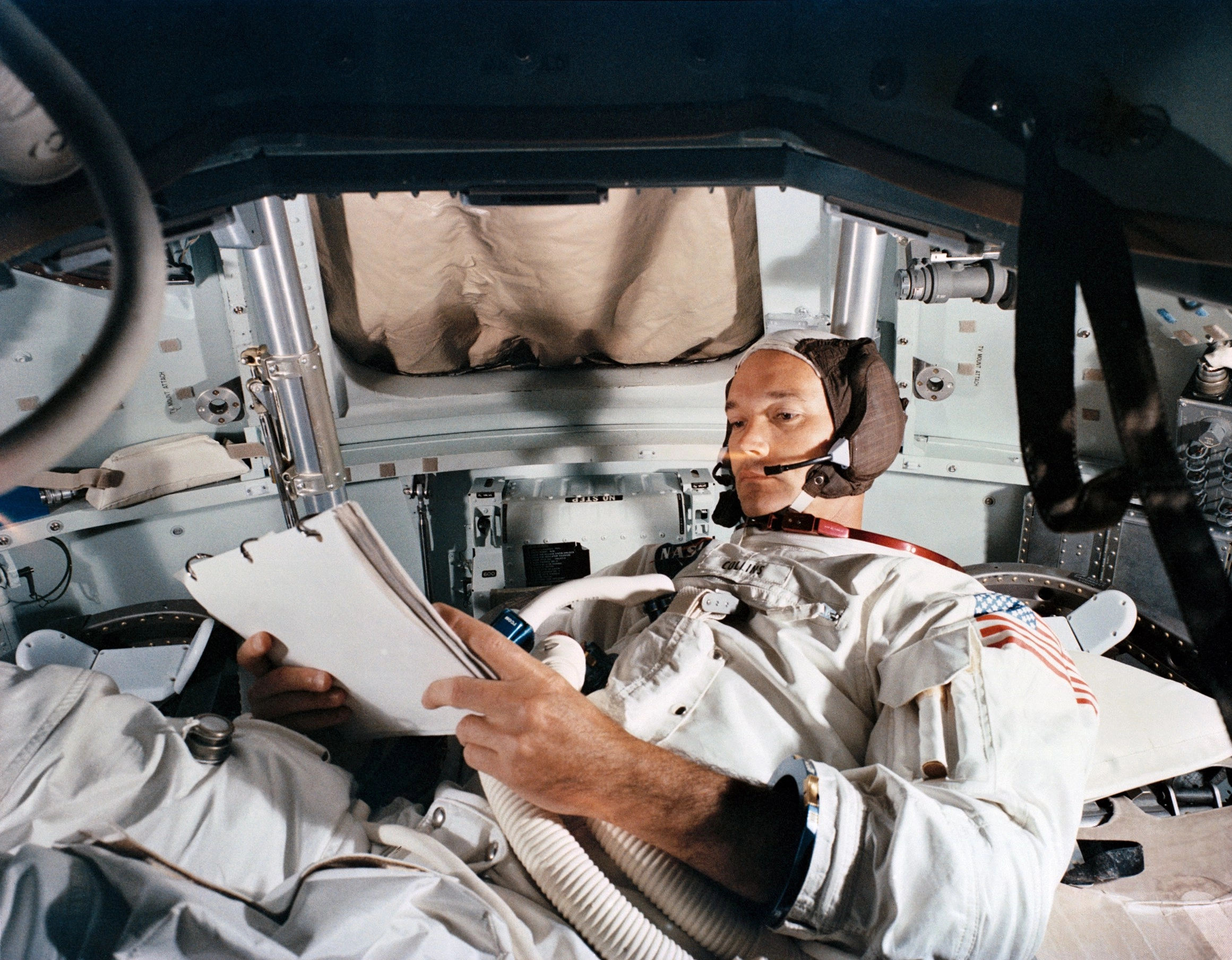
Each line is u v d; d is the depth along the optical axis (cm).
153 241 38
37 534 215
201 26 61
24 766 104
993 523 251
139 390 221
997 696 110
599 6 65
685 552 171
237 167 80
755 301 230
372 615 100
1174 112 55
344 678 124
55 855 90
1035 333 54
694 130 71
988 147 62
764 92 69
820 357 147
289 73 65
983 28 58
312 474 198
